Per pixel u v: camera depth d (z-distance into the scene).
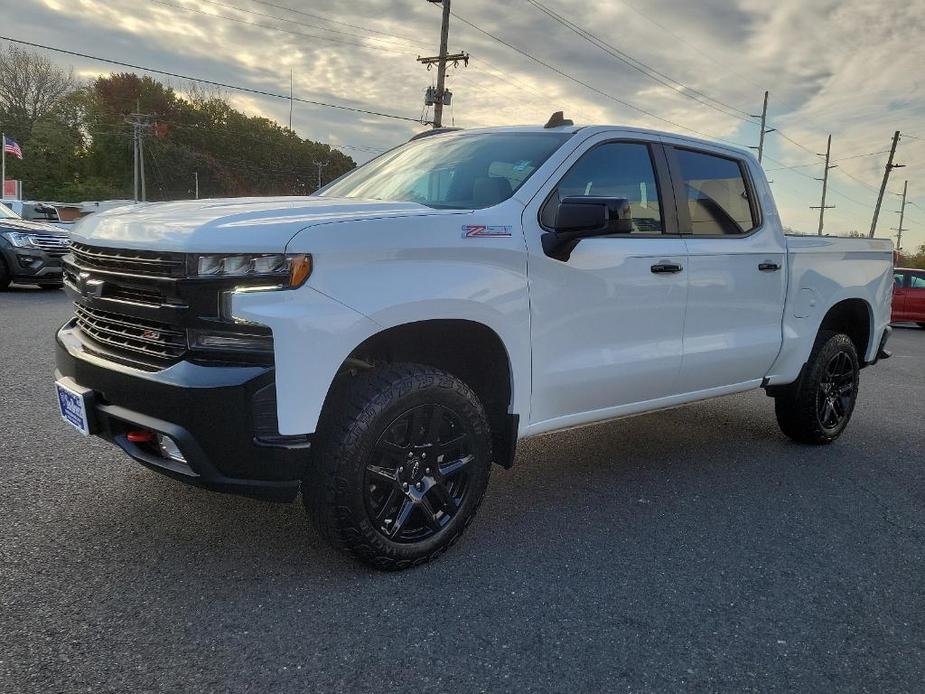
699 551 3.20
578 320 3.28
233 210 2.68
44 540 2.92
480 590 2.74
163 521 3.15
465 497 2.97
